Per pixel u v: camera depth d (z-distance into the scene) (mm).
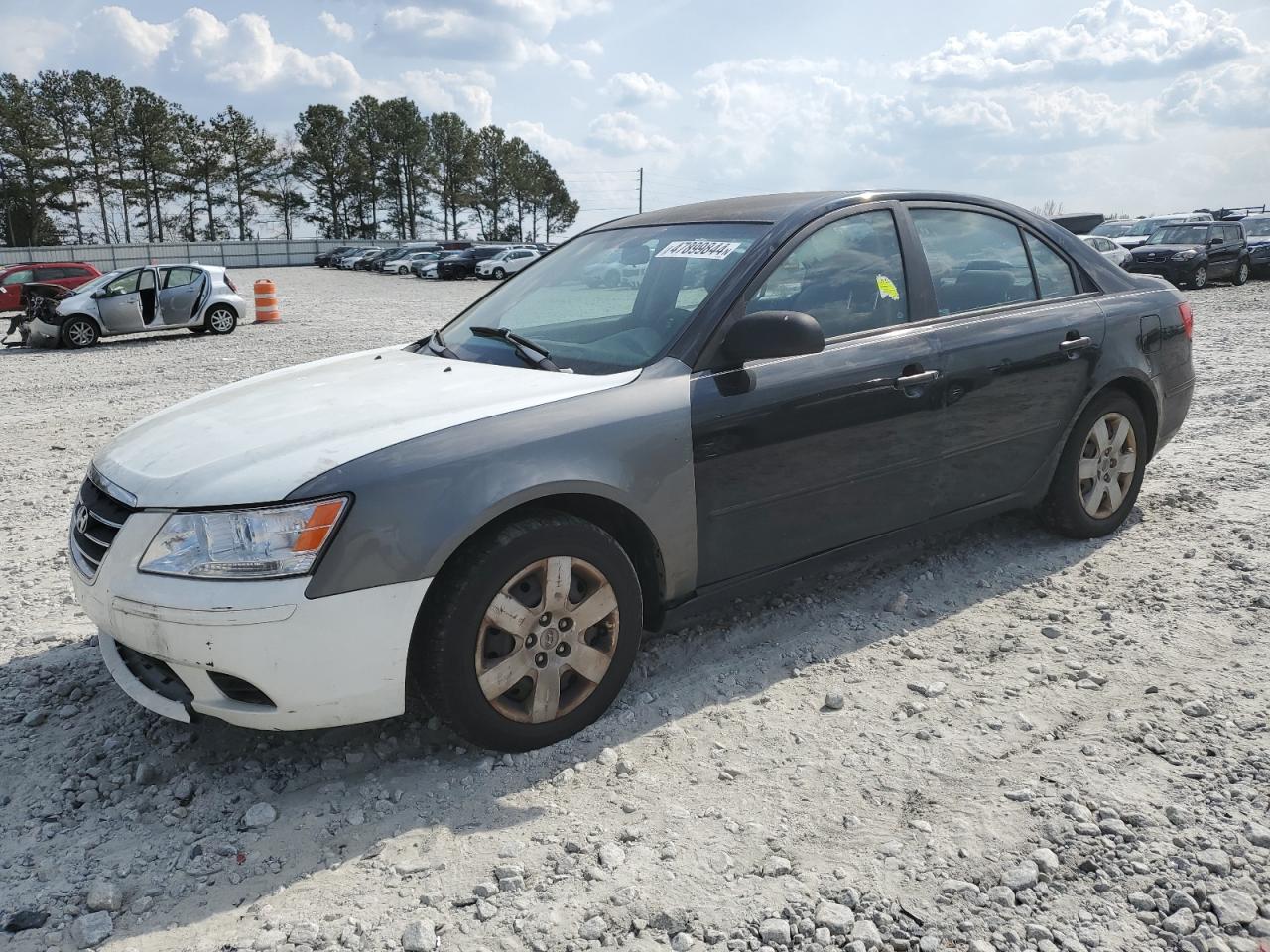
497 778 2857
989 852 2445
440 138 105938
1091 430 4441
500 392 3111
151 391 11133
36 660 3754
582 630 3008
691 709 3217
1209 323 14047
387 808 2738
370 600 2629
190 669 2658
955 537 4699
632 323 3523
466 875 2432
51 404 10367
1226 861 2369
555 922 2248
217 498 2631
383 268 56938
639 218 4270
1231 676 3295
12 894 2424
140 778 2916
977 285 4117
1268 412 7453
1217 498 5230
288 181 99438
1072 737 2973
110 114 86500
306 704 2646
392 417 2943
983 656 3529
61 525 5664
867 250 3781
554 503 3039
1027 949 2131
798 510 3492
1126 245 24844
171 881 2471
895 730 3051
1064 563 4363
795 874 2391
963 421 3896
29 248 63750
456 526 2697
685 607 3326
